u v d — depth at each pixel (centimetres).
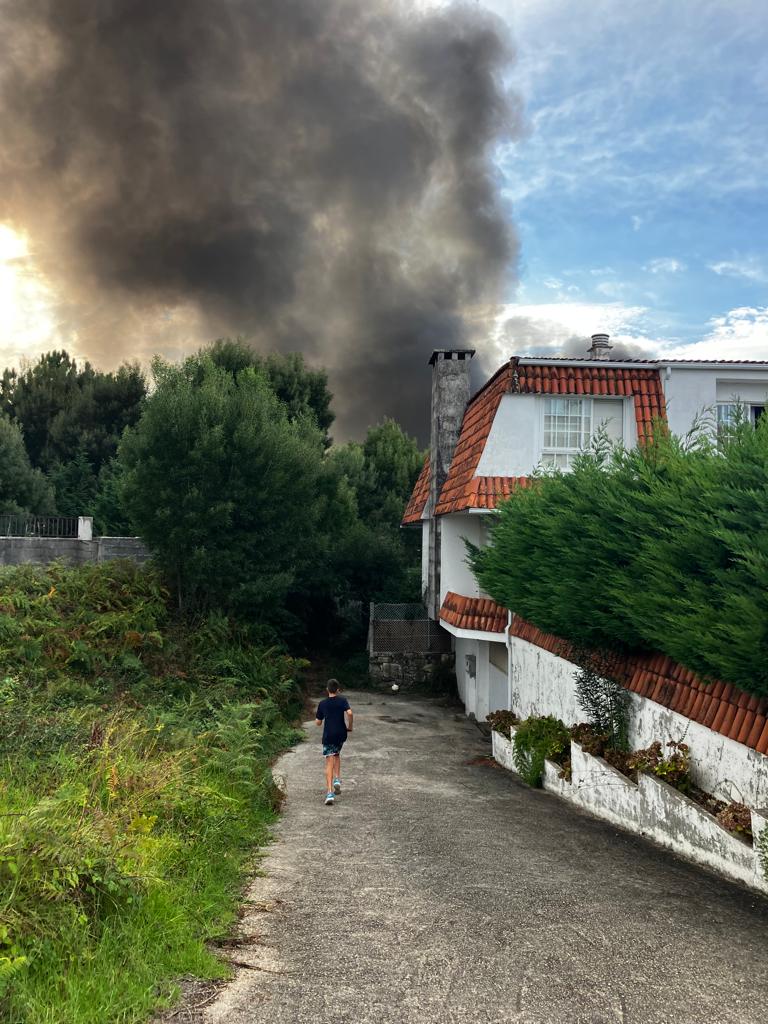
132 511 1970
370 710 2016
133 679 1485
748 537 699
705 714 809
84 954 427
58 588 1808
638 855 777
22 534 2202
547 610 1181
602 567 980
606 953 499
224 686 1606
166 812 716
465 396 2203
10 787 692
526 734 1251
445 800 1072
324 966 471
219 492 1994
